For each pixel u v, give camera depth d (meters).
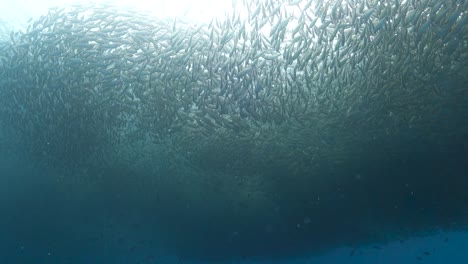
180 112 10.53
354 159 11.47
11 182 14.93
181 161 12.62
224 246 16.02
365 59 8.73
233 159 12.02
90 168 13.59
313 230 14.75
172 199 14.29
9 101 11.47
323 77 9.30
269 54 8.73
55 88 10.83
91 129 11.91
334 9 7.90
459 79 8.81
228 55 9.06
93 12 9.69
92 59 10.04
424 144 10.77
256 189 13.19
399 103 9.53
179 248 16.45
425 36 8.08
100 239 16.47
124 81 10.23
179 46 9.17
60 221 16.14
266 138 11.19
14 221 16.22
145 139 12.03
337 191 12.85
